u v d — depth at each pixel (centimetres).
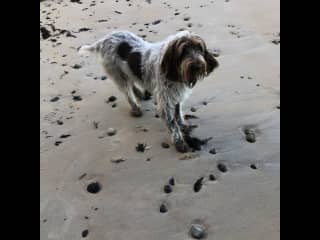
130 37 163
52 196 132
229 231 112
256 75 180
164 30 229
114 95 184
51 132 163
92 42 231
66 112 175
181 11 249
